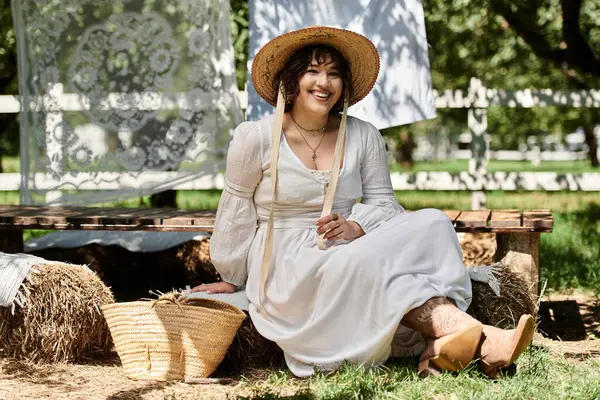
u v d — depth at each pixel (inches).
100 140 266.8
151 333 162.2
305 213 170.1
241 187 170.1
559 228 373.7
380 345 156.1
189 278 263.3
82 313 176.2
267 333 165.0
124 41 267.4
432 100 272.5
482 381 149.8
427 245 158.4
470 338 148.0
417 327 155.3
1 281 173.2
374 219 167.0
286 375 163.2
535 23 424.8
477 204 363.9
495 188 361.1
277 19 271.3
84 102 266.2
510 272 184.2
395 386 149.0
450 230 161.2
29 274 174.7
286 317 164.4
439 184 362.6
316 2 270.4
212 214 226.1
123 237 267.6
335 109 179.0
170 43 269.3
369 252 155.5
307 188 167.5
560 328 217.5
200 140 270.2
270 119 170.4
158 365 163.0
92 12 266.8
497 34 481.7
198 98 270.4
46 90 266.1
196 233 267.0
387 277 154.3
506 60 508.1
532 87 675.4
